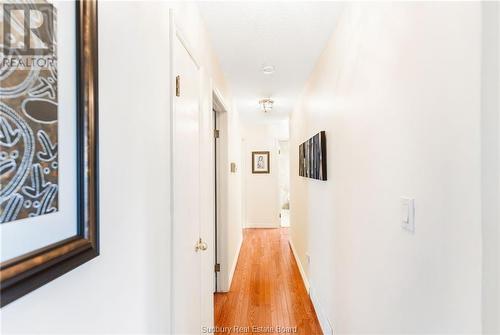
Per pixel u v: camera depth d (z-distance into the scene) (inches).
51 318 19.6
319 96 92.0
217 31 73.7
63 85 20.2
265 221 237.9
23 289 16.5
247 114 189.9
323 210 86.2
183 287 51.3
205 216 71.9
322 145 82.4
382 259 43.5
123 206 29.7
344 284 64.7
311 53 88.0
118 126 28.7
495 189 23.5
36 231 17.8
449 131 27.9
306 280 117.9
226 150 117.0
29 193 17.3
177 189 47.6
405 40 36.0
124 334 30.0
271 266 144.8
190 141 57.2
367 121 49.1
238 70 103.5
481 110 23.9
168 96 43.9
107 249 26.6
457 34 26.5
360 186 53.0
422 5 32.1
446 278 28.5
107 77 26.7
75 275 22.1
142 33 34.6
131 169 31.6
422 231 32.7
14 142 16.3
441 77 28.9
